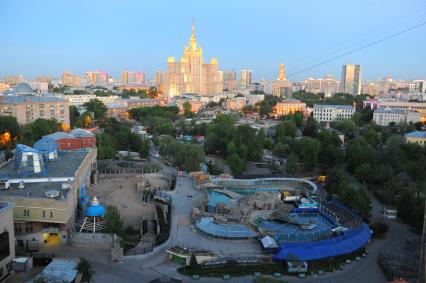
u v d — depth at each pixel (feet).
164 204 635.25
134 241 490.49
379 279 415.03
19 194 493.36
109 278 395.75
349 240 479.41
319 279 411.54
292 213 597.93
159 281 373.61
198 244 473.26
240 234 488.44
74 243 471.21
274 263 435.94
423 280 302.25
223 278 403.75
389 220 596.29
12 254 409.49
